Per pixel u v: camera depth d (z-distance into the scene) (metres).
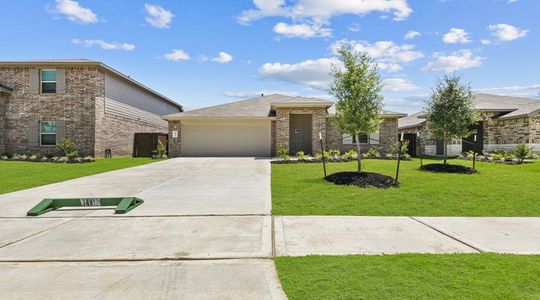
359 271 3.37
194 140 20.88
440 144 22.17
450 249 4.10
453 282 3.08
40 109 18.36
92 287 3.10
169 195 7.84
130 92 22.80
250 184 9.42
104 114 19.30
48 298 2.87
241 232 4.88
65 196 7.80
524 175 10.59
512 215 6.04
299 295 2.89
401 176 10.45
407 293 2.87
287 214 6.02
